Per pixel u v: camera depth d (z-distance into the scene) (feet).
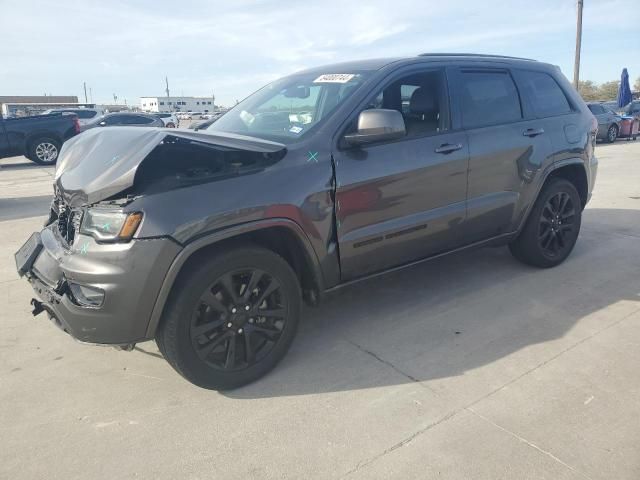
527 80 14.42
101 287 8.26
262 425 8.55
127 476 7.50
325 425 8.49
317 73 12.79
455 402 8.97
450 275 15.12
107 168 8.84
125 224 8.18
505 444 7.86
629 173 34.76
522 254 15.08
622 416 8.45
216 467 7.63
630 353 10.41
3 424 8.72
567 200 15.26
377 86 11.18
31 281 9.98
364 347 11.07
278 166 9.61
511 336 11.32
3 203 28.32
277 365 10.39
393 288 14.28
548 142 14.20
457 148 12.09
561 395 9.05
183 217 8.47
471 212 12.66
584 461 7.47
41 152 47.70
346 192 10.31
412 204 11.44
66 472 7.60
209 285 8.91
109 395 9.53
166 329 8.76
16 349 11.31
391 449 7.85
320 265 10.27
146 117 69.56
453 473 7.31
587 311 12.46
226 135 10.07
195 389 9.68
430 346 11.02
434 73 12.34
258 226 9.17
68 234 9.48
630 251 17.01
